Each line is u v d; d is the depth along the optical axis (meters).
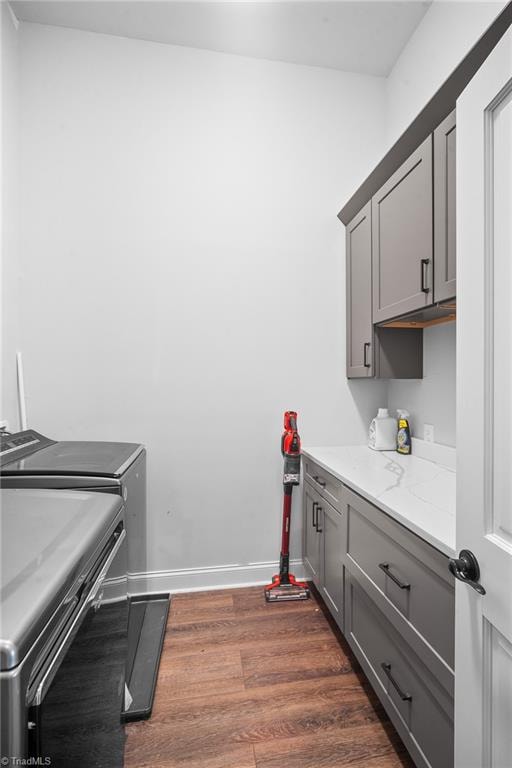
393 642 1.20
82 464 1.41
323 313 2.30
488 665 0.72
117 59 2.06
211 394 2.19
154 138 2.11
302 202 2.27
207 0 1.85
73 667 0.70
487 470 0.72
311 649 1.67
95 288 2.06
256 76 2.21
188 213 2.15
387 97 2.33
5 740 0.47
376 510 1.30
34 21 1.97
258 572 2.24
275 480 2.26
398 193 1.63
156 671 1.53
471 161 0.75
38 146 1.99
